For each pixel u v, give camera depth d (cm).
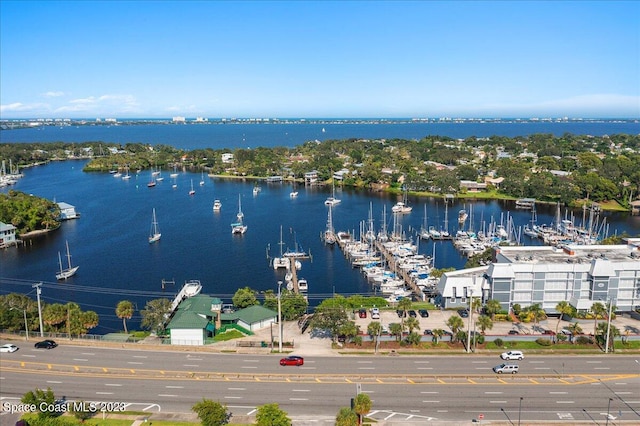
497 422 8406
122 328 14188
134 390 9512
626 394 9381
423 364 10606
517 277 13375
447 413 8700
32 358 10931
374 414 8650
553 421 8438
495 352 11150
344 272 19525
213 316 12900
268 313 13038
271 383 9800
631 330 12169
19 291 17275
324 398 9219
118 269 19625
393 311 13712
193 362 10744
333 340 11738
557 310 12500
